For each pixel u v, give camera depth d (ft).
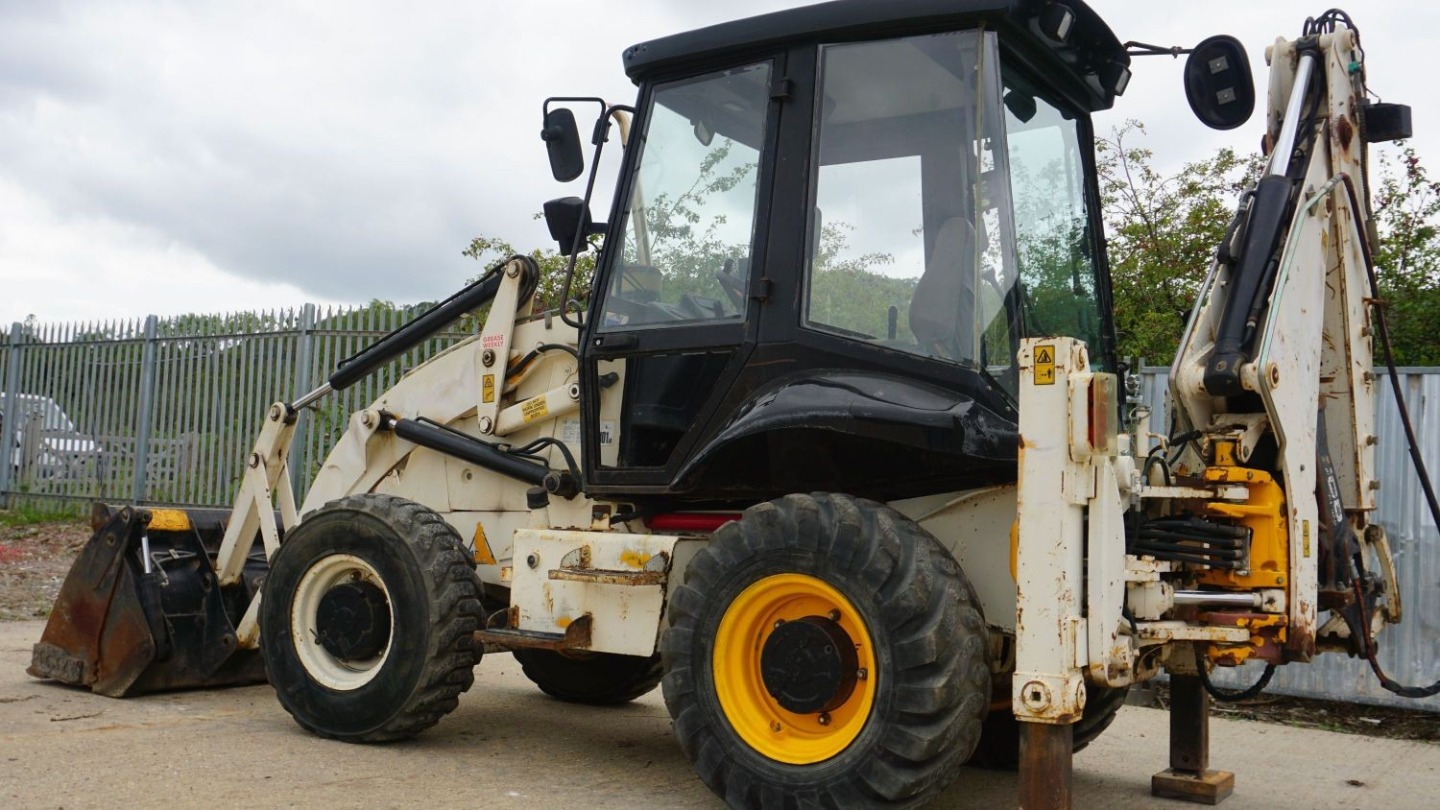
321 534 16.48
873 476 13.83
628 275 15.48
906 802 12.00
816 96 14.20
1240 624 12.59
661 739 17.67
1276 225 13.25
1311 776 16.96
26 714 17.16
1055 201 15.11
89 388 43.52
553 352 17.24
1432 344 29.55
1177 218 35.01
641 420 15.31
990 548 13.55
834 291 13.80
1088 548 11.98
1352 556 14.16
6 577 32.86
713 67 15.12
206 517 20.76
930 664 11.91
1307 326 13.53
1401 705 21.68
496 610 17.85
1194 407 13.25
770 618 13.24
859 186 13.87
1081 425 11.70
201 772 14.23
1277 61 14.70
